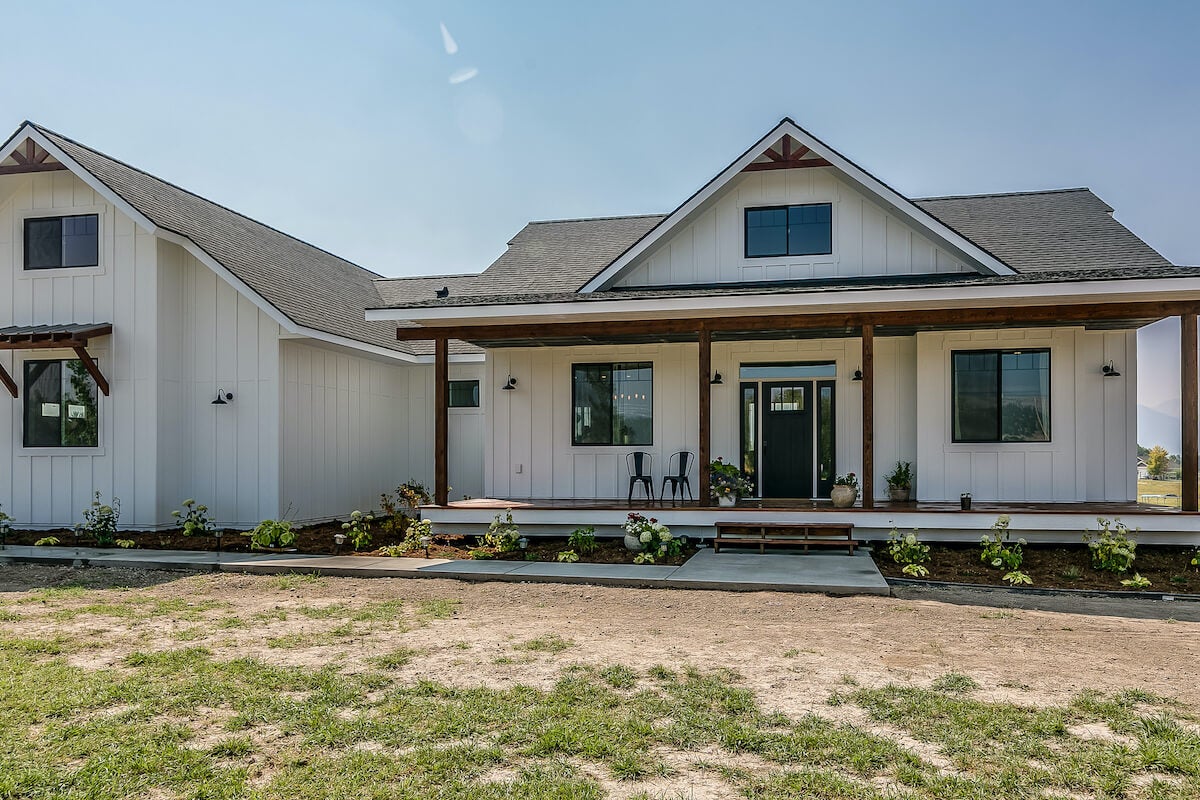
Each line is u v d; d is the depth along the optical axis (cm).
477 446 1867
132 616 845
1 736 499
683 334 1384
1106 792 418
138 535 1422
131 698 568
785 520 1238
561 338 1430
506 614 854
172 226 1454
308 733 505
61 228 1514
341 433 1672
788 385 1477
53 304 1505
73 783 434
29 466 1505
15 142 1427
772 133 1352
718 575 1028
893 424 1425
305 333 1456
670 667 641
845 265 1393
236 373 1490
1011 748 472
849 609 871
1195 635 750
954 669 632
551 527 1350
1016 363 1352
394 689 586
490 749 475
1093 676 611
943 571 1074
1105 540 1083
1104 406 1331
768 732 499
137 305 1468
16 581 1075
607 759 465
